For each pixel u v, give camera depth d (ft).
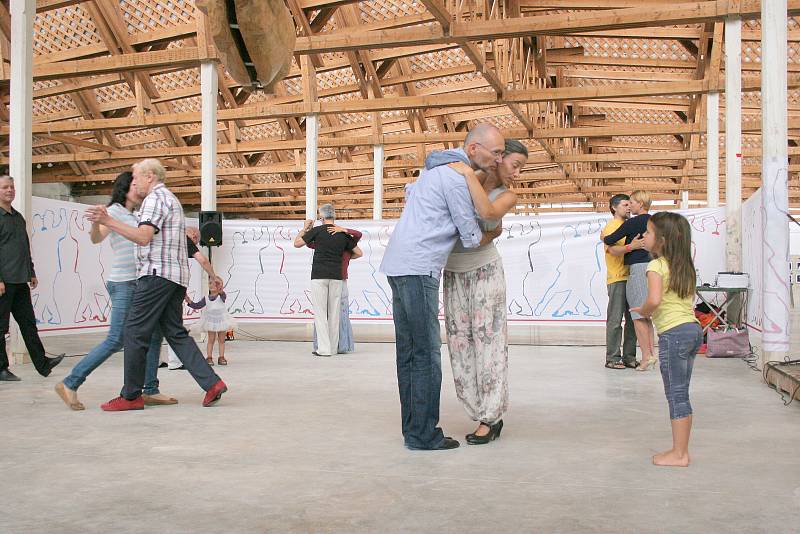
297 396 13.98
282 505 7.07
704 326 21.49
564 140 57.93
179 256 12.52
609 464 8.66
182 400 13.57
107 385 15.35
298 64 44.29
